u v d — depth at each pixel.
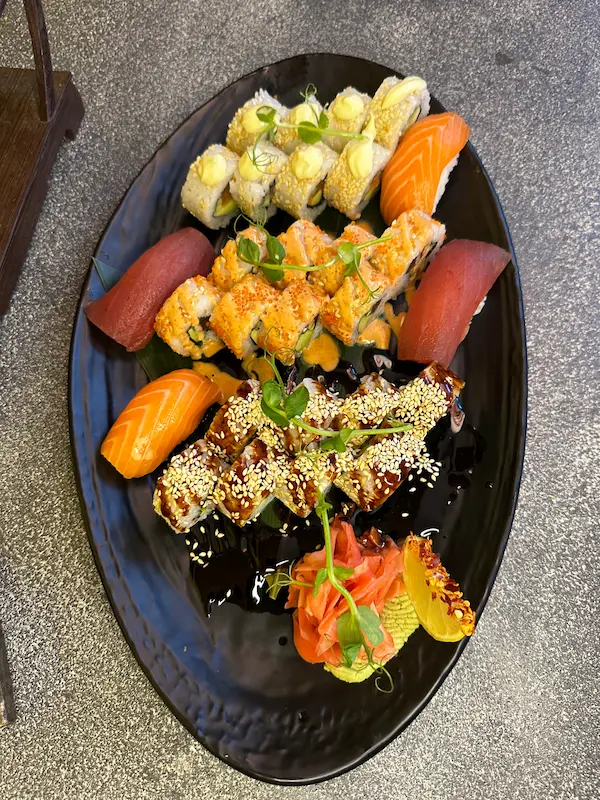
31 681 0.36
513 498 0.33
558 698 0.36
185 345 0.35
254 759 0.33
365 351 0.36
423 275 0.35
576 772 0.36
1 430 0.38
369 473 0.33
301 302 0.33
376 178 0.36
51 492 0.37
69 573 0.37
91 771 0.36
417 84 0.35
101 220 0.40
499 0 0.42
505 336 0.35
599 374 0.38
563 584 0.37
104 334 0.35
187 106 0.41
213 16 0.43
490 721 0.36
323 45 0.42
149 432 0.33
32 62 0.43
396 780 0.36
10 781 0.36
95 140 0.41
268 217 0.37
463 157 0.36
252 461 0.33
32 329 0.39
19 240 0.38
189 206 0.36
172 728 0.36
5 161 0.38
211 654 0.34
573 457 0.38
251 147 0.34
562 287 0.39
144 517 0.35
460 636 0.32
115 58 0.42
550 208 0.40
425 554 0.33
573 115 0.41
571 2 0.42
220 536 0.35
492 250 0.34
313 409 0.33
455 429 0.35
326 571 0.30
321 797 0.36
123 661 0.36
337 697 0.33
